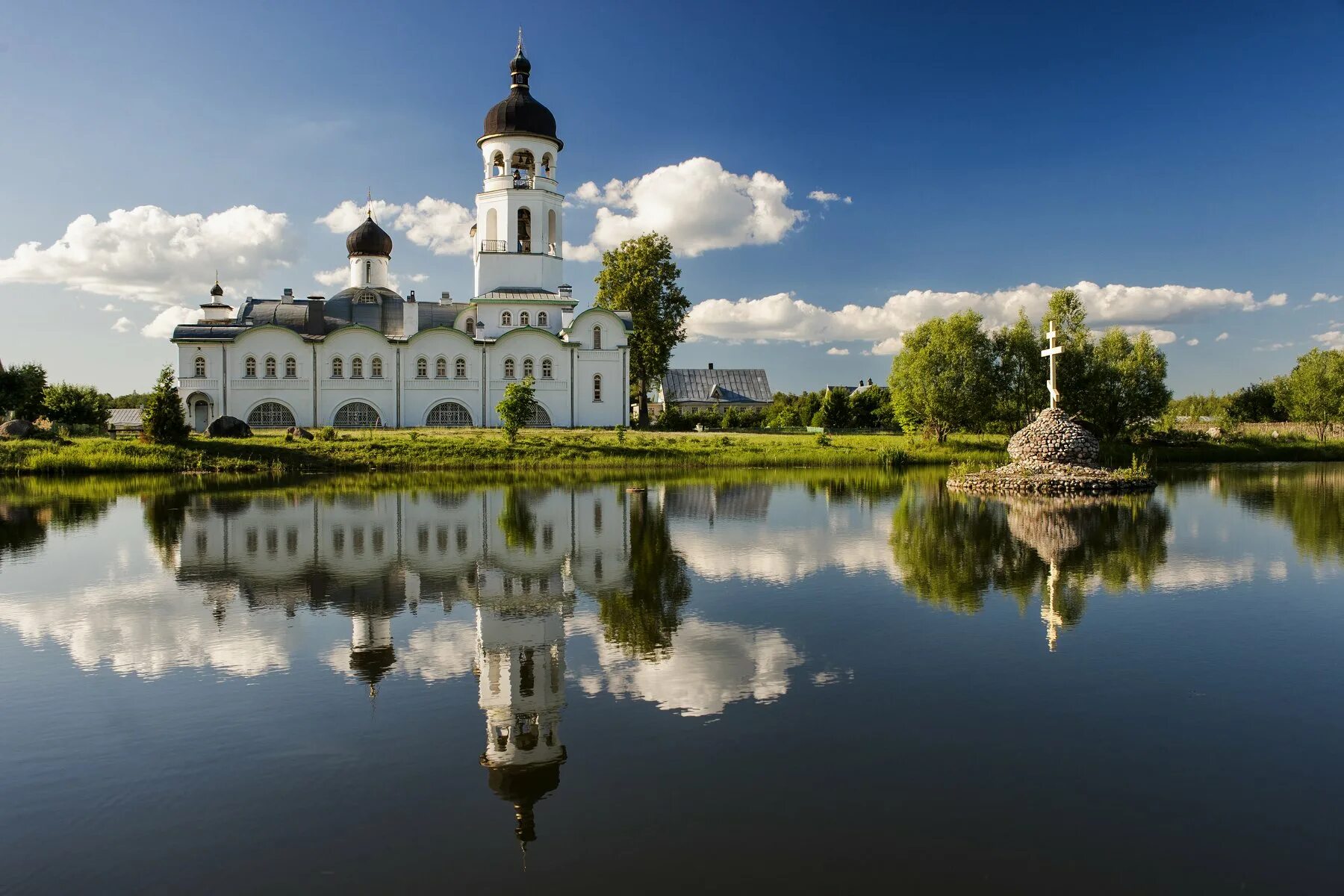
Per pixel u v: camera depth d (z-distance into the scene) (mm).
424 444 55031
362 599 16391
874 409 98688
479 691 11094
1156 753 9094
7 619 14883
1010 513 29812
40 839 7570
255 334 67812
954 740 9438
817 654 12562
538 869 6949
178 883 6871
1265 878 6801
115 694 11070
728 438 63438
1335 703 10570
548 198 73375
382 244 78750
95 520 28266
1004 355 66125
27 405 66875
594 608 15547
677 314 82812
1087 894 6586
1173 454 62469
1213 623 14320
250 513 30062
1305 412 70000
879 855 7113
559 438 59000
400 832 7574
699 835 7445
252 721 10141
